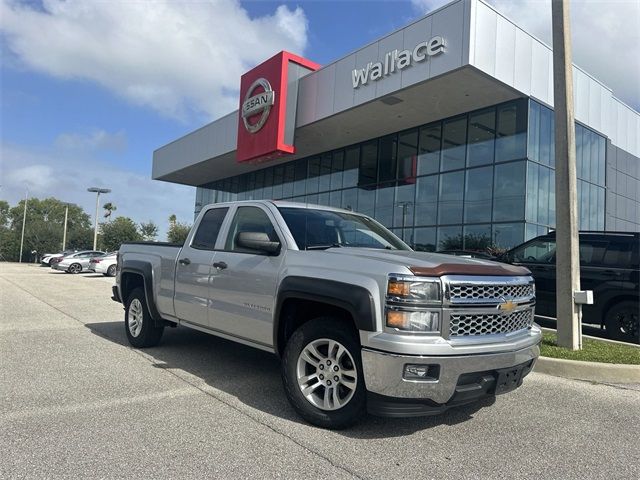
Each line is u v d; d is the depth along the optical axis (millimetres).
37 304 12227
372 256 4098
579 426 4324
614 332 8469
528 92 16172
